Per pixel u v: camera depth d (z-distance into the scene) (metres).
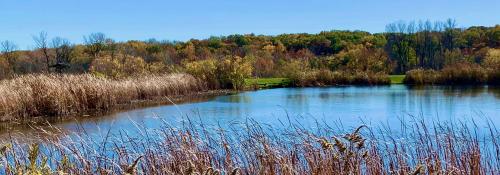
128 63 54.44
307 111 26.83
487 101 32.25
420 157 9.05
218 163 8.15
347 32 140.12
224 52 111.94
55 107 23.98
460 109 27.27
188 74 46.44
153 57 83.44
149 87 35.38
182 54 101.88
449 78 57.00
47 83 24.61
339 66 75.50
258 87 52.50
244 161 8.09
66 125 20.30
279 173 7.41
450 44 102.94
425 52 96.00
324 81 58.62
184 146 8.32
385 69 79.12
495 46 112.81
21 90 23.55
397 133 16.41
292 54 115.81
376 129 18.30
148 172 7.68
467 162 8.95
